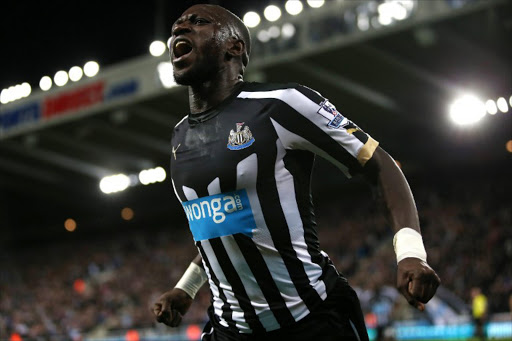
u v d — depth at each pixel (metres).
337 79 23.81
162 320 3.32
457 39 20.23
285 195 2.64
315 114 2.62
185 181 2.76
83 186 38.31
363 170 2.63
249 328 2.76
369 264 25.80
